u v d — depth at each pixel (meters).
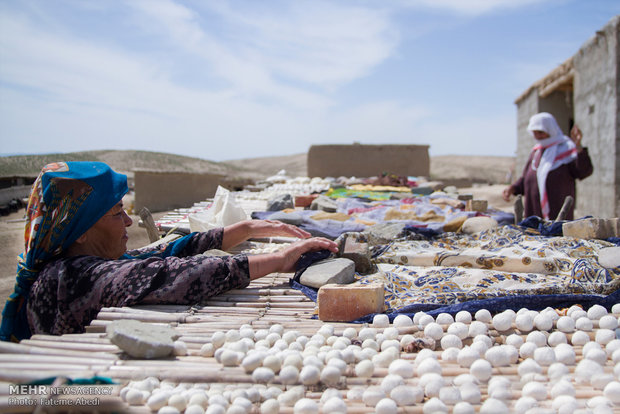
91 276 2.47
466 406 1.53
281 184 13.12
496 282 2.90
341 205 7.66
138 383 1.69
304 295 2.85
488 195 20.12
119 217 2.80
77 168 2.65
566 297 2.56
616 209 11.77
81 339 2.05
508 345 2.02
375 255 3.59
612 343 1.99
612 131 11.95
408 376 1.80
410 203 7.72
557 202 6.61
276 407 1.58
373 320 2.36
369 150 16.58
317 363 1.84
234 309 2.60
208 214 4.97
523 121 20.19
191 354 2.00
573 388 1.62
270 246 4.33
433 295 2.70
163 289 2.52
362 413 1.58
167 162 26.84
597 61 12.80
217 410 1.52
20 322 2.63
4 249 7.65
